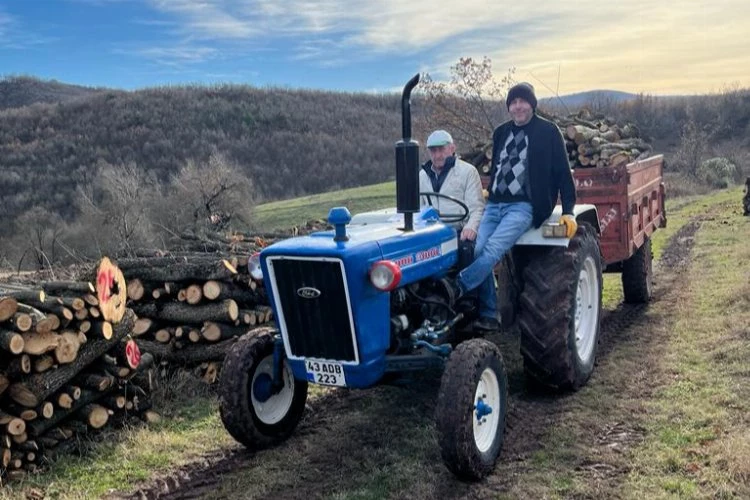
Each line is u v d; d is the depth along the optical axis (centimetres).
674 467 381
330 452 433
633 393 500
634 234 688
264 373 441
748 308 686
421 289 445
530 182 486
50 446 442
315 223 1055
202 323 580
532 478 380
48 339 434
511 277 526
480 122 1845
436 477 388
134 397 500
